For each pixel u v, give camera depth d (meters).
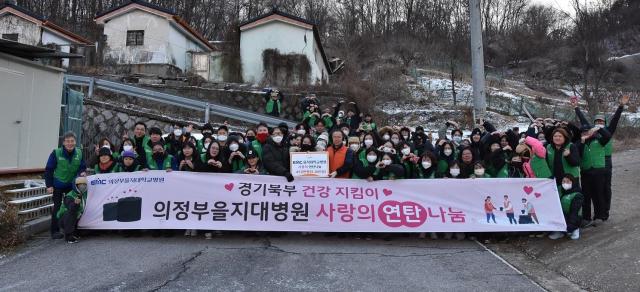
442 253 6.45
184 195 7.11
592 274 5.50
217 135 9.07
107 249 6.34
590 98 22.81
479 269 5.75
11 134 8.61
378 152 7.32
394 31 47.44
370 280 5.24
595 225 7.23
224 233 7.33
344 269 5.62
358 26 50.28
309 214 7.04
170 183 7.15
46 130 9.44
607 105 25.28
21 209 7.62
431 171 7.64
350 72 26.91
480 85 12.03
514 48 45.97
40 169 9.24
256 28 23.70
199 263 5.75
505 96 25.98
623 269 5.46
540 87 35.53
